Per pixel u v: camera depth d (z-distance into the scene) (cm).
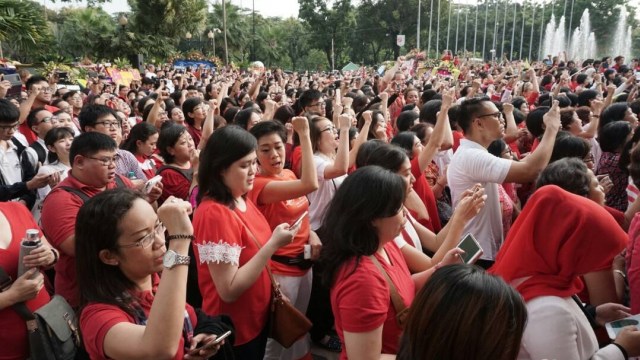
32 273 213
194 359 179
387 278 194
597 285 240
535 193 206
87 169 283
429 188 381
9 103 413
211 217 234
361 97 717
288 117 563
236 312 246
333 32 6444
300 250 307
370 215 187
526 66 2077
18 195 341
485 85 1437
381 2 6159
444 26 6338
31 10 1046
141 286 180
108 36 3262
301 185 283
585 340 201
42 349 211
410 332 133
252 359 253
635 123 520
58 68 1317
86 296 171
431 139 374
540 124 480
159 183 287
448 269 134
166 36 3538
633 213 294
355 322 179
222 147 238
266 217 304
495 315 122
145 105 761
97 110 425
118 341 155
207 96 1010
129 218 169
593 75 1294
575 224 194
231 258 230
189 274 314
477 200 254
